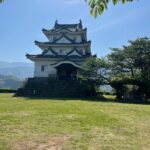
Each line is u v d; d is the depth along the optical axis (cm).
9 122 1515
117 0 486
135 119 1806
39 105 2470
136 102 3703
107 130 1426
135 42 4169
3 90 6178
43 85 4522
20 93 4369
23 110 2034
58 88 4403
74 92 4288
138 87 4012
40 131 1338
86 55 5397
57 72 5025
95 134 1324
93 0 496
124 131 1423
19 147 1088
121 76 4306
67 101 3116
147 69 4172
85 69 4391
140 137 1317
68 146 1115
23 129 1366
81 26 6253
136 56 4162
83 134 1312
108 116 1883
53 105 2505
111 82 4144
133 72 4338
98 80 4350
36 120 1606
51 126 1457
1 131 1311
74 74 4969
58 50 5725
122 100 3916
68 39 5675
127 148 1123
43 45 5656
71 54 5497
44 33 5888
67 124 1525
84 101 3247
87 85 4312
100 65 4322
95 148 1102
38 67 5603
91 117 1797
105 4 495
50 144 1138
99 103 2978
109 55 4341
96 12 502
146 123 1673
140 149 1120
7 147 1078
